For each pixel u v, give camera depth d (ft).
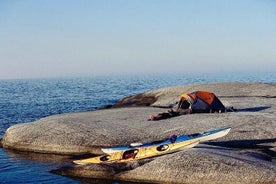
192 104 113.39
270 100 134.41
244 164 69.41
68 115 130.41
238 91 159.22
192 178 69.87
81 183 74.79
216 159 71.36
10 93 401.49
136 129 101.96
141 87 551.59
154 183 72.54
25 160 95.09
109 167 77.97
